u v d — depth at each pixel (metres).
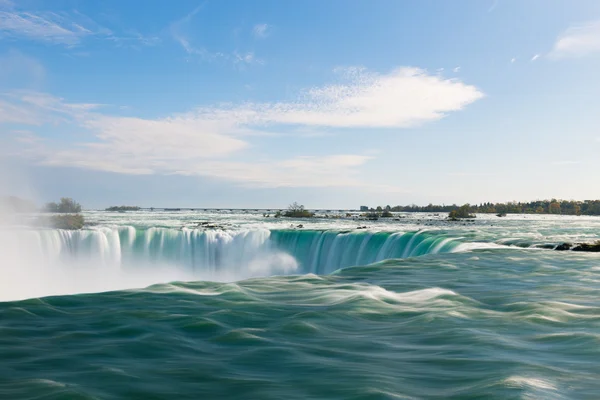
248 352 6.83
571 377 5.58
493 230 40.12
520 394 4.95
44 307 9.86
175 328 8.23
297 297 11.41
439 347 7.08
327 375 5.76
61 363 6.23
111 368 6.02
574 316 9.21
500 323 8.64
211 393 5.14
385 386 5.31
